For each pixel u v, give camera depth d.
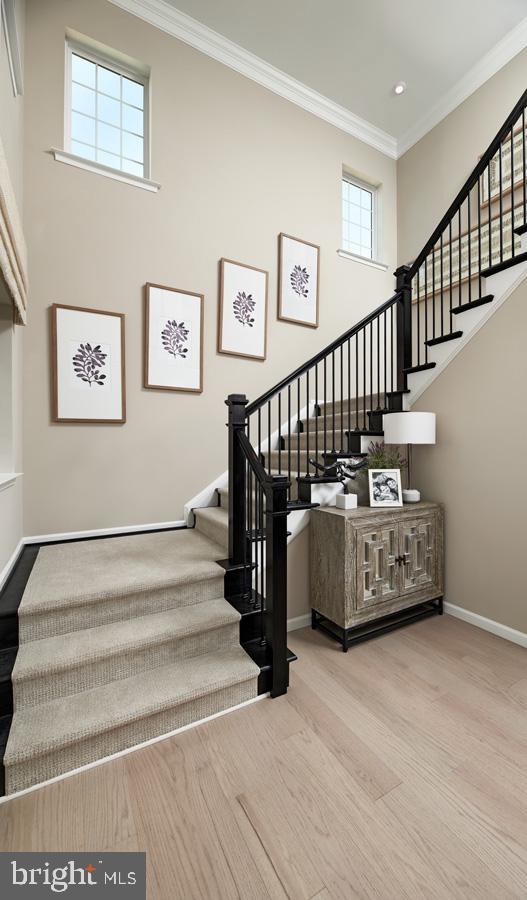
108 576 2.01
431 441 2.58
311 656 2.19
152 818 1.25
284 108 3.62
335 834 1.19
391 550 2.44
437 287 3.99
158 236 2.94
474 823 1.22
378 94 3.80
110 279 2.76
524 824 1.21
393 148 4.45
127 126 2.97
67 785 1.37
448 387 2.72
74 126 2.78
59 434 2.61
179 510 3.04
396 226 4.52
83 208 2.67
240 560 2.29
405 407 3.00
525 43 3.25
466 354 2.59
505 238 3.37
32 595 1.78
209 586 2.14
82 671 1.63
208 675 1.74
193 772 1.42
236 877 1.07
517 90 3.33
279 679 1.85
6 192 1.35
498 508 2.42
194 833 1.20
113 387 2.76
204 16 3.02
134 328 2.85
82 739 1.41
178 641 1.85
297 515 2.51
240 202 3.34
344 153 4.07
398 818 1.24
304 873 1.08
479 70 3.55
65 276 2.61
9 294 1.73
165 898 1.03
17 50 1.88
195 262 3.10
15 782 1.34
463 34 3.25
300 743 1.55
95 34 2.73
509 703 1.79
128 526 2.85
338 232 3.99
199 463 3.13
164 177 2.97
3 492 1.86
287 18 3.05
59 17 2.62
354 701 1.80
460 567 2.65
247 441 2.21
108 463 2.78
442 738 1.58
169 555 2.37
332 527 2.33
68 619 1.77
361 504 2.69
